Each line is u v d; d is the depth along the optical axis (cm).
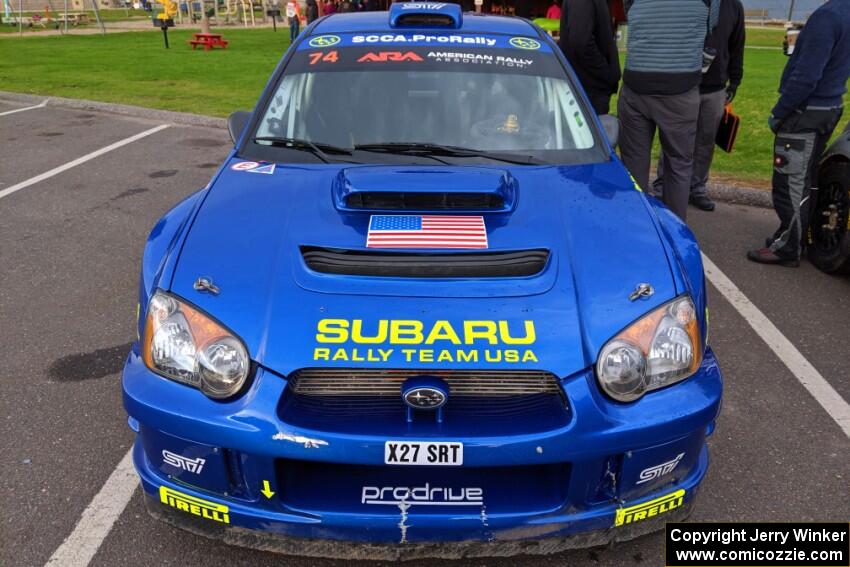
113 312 403
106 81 1320
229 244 224
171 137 868
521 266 215
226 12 3841
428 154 287
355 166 276
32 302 414
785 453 285
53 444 284
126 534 237
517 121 303
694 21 445
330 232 229
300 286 206
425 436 183
